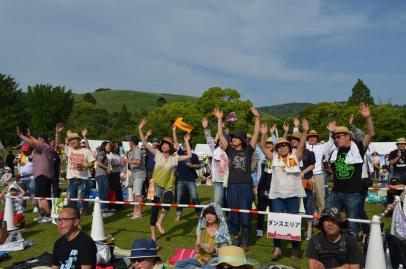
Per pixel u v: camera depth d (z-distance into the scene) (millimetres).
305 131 7652
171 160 9164
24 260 7469
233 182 7855
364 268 5902
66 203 9555
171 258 7434
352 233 6672
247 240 7875
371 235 5828
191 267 6297
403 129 51938
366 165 7590
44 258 7137
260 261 7344
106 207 12102
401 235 6500
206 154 33781
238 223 7863
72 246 4945
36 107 79438
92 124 79125
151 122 61469
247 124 58188
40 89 80562
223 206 9766
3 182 15781
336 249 5359
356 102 70312
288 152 7578
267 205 9180
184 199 11148
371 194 14438
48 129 78500
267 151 7895
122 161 13258
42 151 10812
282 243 8773
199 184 23125
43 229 10289
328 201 7062
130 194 13805
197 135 57094
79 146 10508
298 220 7008
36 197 9883
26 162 12711
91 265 4926
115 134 70062
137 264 4672
